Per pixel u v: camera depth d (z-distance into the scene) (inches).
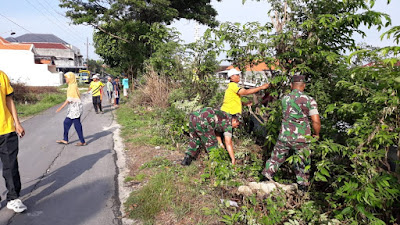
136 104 526.3
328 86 185.6
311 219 125.9
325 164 129.3
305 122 151.3
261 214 133.5
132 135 317.7
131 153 250.5
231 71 198.4
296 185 160.1
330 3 188.5
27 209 152.4
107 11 722.8
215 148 187.3
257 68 234.2
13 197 147.5
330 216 129.3
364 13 168.6
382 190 107.8
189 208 145.5
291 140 151.2
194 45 374.6
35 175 200.2
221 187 164.4
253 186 158.6
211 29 221.8
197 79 378.3
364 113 128.2
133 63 854.5
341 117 172.1
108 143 285.6
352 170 144.3
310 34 187.8
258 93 239.3
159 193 162.1
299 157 143.6
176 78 469.1
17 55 1387.8
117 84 593.6
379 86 126.6
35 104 606.2
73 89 269.3
